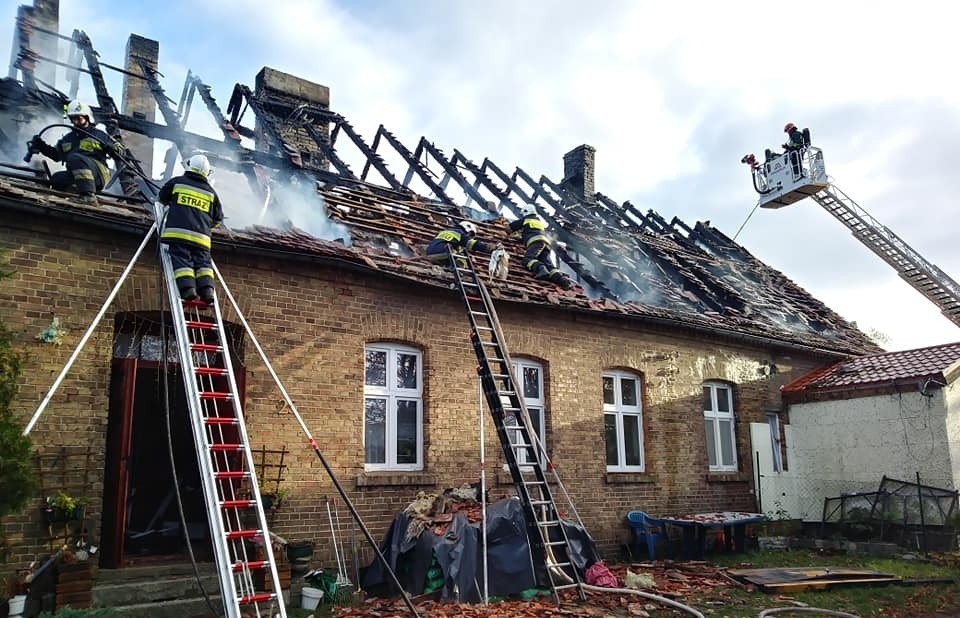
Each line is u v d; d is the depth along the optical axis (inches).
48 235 292.0
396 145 633.6
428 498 349.7
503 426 339.6
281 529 325.7
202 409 261.9
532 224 511.8
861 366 562.3
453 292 399.2
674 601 301.1
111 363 306.7
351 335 364.5
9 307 278.7
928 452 479.8
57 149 332.8
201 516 377.4
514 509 333.4
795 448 554.3
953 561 420.5
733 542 475.8
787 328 605.3
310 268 355.9
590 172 797.9
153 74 519.5
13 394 216.4
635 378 487.5
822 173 769.6
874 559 434.6
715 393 532.1
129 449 304.3
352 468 351.6
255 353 332.2
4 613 243.1
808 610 304.0
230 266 332.8
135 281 307.0
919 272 745.6
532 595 314.3
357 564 338.6
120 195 333.7
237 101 607.8
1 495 198.4
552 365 438.9
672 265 615.8
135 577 288.0
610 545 438.6
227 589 202.2
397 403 383.9
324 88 662.5
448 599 298.0
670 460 482.0
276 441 331.0
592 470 441.4
